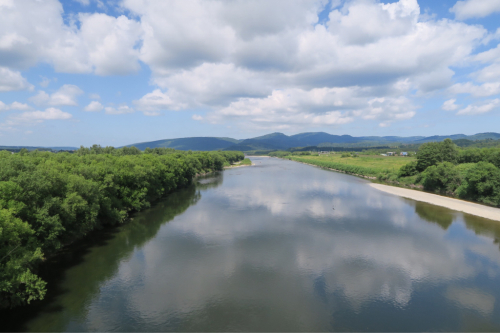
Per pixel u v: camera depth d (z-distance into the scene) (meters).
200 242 40.28
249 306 25.17
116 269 31.86
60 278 29.70
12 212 24.22
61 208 31.72
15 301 22.70
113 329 21.94
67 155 61.75
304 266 32.78
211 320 23.23
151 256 35.41
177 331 21.86
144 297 26.41
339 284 28.86
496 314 24.02
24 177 28.64
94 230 44.47
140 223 49.34
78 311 24.11
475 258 34.81
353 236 42.59
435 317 23.67
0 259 21.88
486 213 55.72
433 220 51.00
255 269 32.03
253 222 50.00
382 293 27.23
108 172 47.72
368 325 22.72
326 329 22.23
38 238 29.06
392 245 39.00
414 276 30.45
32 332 21.36
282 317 23.66
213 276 30.42
